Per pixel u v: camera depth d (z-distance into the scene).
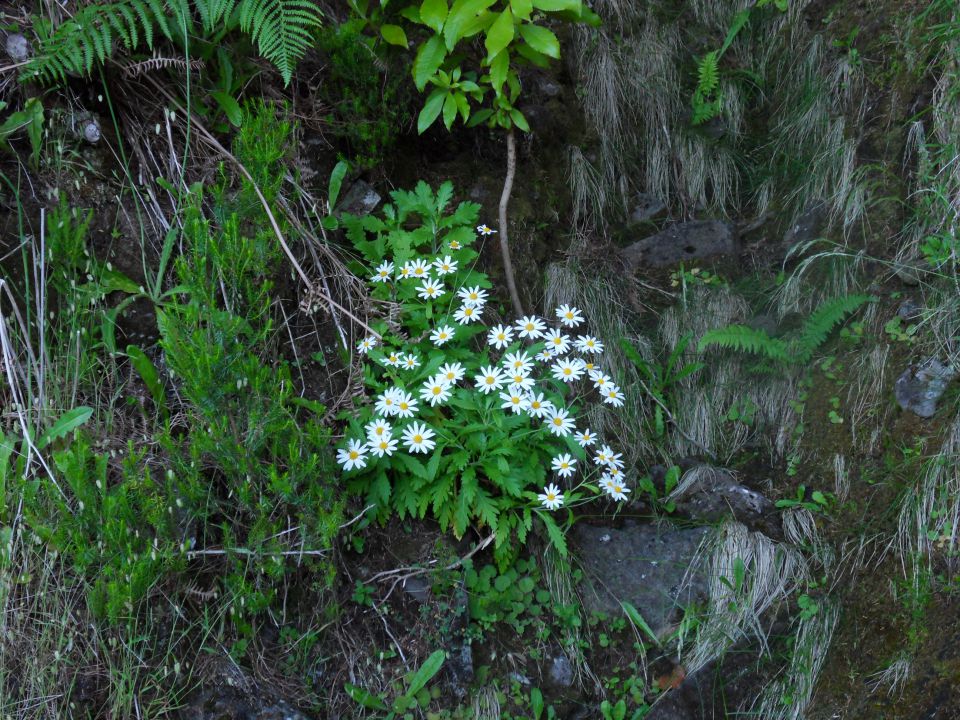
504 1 1.16
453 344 1.09
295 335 1.05
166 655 0.78
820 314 1.21
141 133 1.01
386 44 1.24
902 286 1.20
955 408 1.07
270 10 1.01
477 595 0.99
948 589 0.99
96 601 0.75
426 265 1.09
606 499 1.16
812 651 1.04
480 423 0.99
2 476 0.77
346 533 0.94
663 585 1.07
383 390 1.01
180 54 1.04
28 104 0.92
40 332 0.85
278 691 0.84
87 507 0.75
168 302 0.96
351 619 0.92
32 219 0.91
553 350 1.14
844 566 1.08
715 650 1.03
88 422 0.86
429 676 0.89
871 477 1.11
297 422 0.98
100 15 0.93
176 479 0.82
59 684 0.74
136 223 0.98
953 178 1.18
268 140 0.98
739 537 1.09
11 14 0.96
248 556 0.82
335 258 1.09
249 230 1.01
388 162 1.26
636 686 1.02
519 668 0.98
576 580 1.06
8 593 0.74
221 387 0.81
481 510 0.96
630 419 1.25
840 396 1.19
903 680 0.97
